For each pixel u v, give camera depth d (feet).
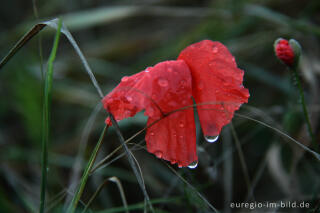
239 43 1.87
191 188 1.21
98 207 1.47
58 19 1.17
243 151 1.60
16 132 1.85
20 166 1.61
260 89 1.77
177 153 1.14
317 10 1.78
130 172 1.59
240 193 1.54
